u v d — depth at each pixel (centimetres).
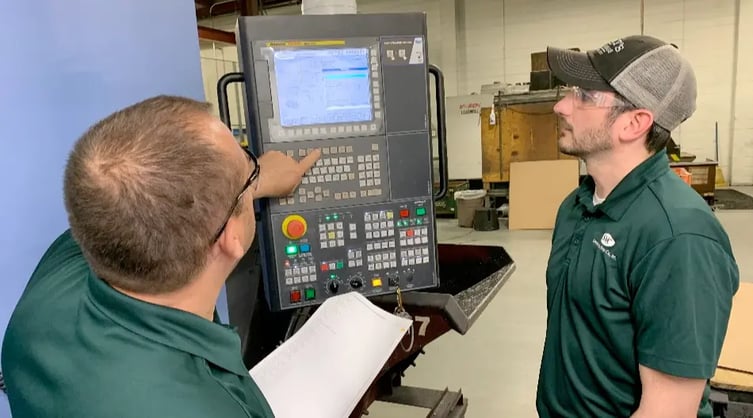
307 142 101
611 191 100
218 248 61
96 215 52
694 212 89
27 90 87
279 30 97
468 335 311
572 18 676
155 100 59
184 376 54
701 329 85
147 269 55
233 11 672
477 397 247
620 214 97
